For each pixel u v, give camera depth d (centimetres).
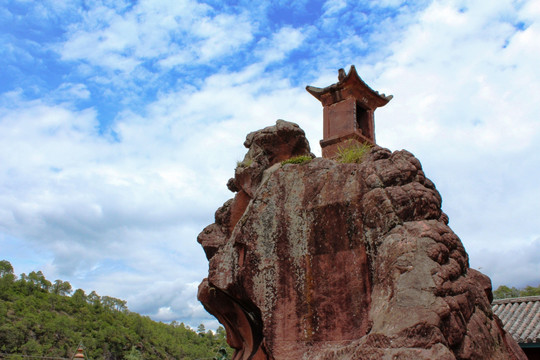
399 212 824
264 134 1219
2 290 9938
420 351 644
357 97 1327
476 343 716
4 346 7125
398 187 855
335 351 789
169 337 10856
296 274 910
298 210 955
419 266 736
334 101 1348
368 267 833
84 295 11394
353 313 823
